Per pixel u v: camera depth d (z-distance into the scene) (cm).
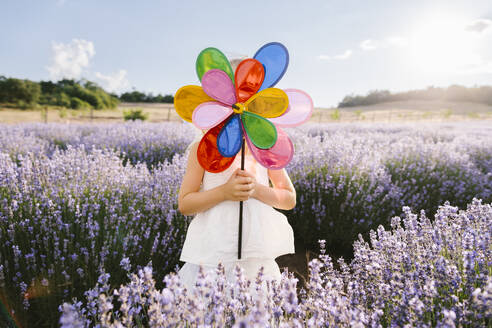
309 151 458
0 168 284
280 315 118
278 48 129
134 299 125
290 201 159
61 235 230
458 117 5828
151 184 319
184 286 119
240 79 126
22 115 3269
